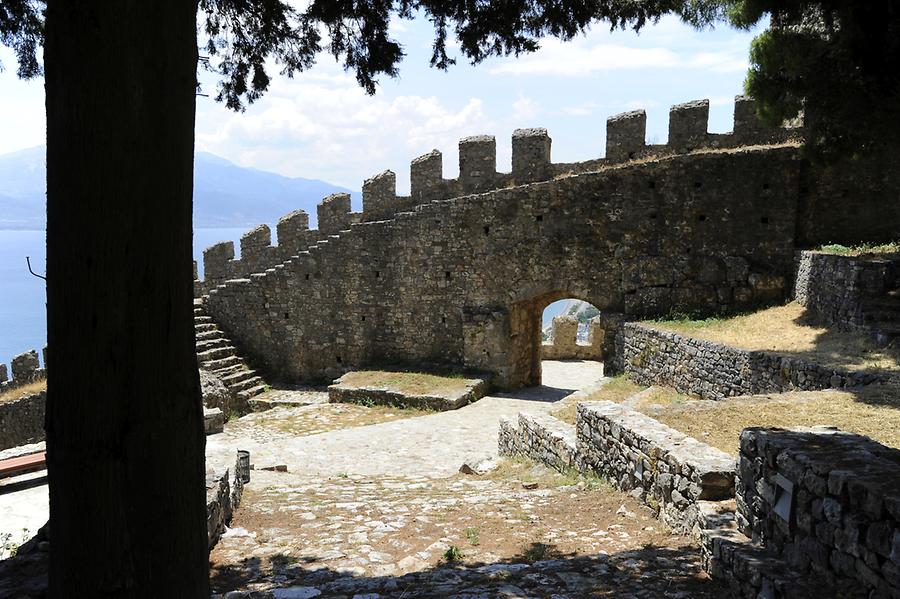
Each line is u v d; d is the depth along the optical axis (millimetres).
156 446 3188
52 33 2977
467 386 18141
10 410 18312
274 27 7488
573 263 18609
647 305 17922
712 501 6121
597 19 7543
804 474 4523
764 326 14945
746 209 17156
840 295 13258
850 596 3965
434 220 19781
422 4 7512
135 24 3004
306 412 17688
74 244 2990
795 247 17047
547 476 9984
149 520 3182
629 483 7809
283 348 22203
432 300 20172
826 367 10367
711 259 17453
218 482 7199
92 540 3062
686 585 5094
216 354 21484
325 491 9641
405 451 13492
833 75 11062
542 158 19047
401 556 6211
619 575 5316
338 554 6277
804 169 17062
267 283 22156
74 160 2965
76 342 3020
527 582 5141
